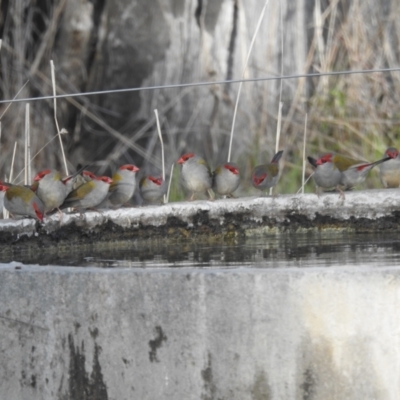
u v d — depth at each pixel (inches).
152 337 242.5
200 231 401.1
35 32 755.4
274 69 753.6
